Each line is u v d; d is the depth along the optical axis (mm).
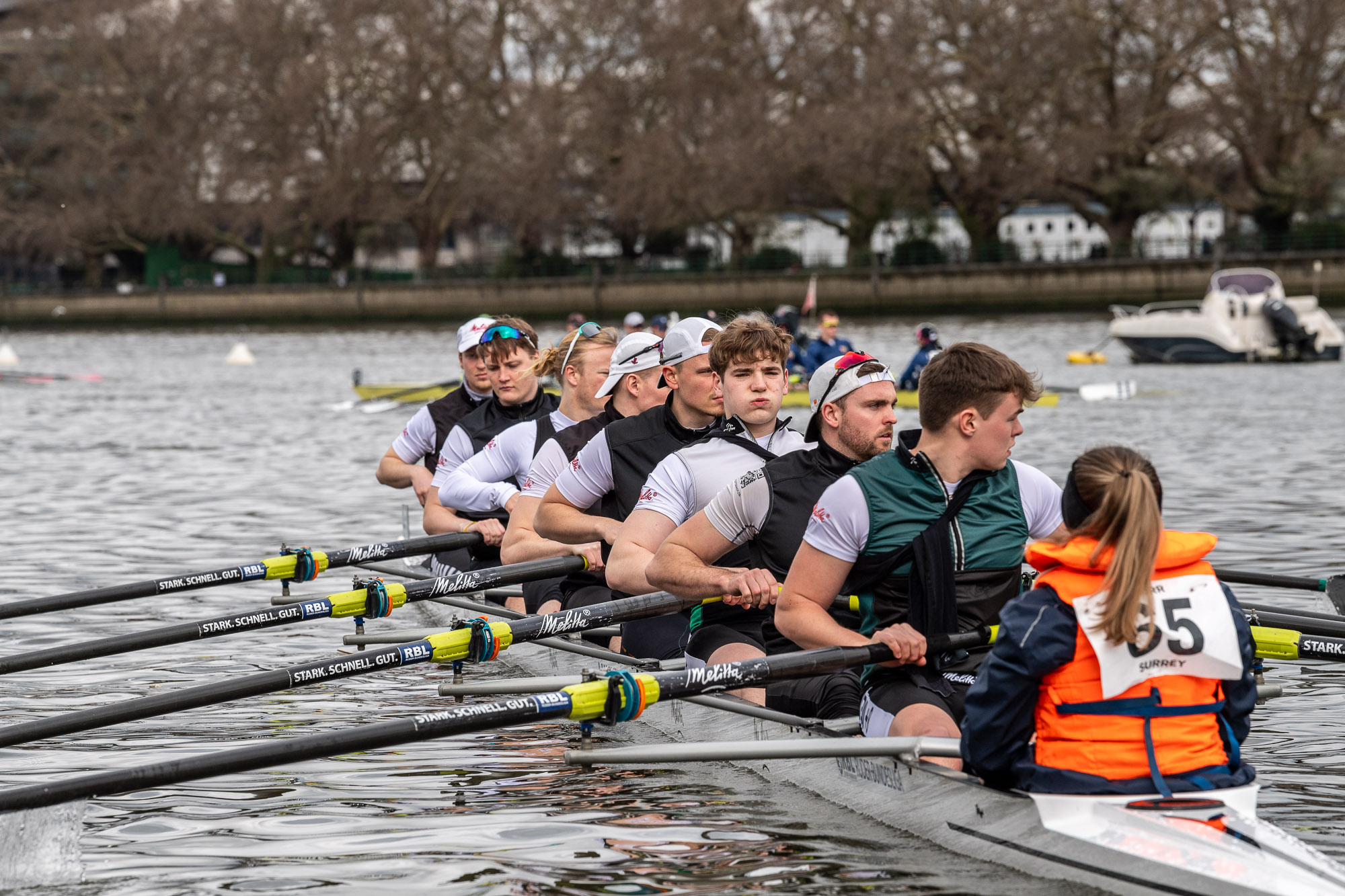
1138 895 10594
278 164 167500
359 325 175250
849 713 14453
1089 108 136625
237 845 13180
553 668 20250
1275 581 20141
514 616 21672
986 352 12938
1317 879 10016
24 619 25250
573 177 160250
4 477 45875
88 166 178000
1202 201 153875
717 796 14438
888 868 12031
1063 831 11094
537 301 167750
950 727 12930
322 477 44500
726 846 12828
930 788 12625
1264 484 38844
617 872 12250
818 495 14844
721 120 144500
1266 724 17031
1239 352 85688
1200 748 10984
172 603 26531
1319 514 33562
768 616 16344
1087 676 10867
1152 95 138375
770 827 13297
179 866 12562
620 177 150750
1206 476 40750
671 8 149000
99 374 97500
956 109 139625
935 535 13055
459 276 178875
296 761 12219
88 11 173750
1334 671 19562
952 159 145875
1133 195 142750
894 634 12906
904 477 13156
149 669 21375
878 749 12531
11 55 186875
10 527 35625
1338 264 137000
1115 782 10930
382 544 21844
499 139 162000
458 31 163875
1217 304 86125
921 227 162750
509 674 20781
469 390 26125
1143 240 149250
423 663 21625
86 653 17734
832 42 141750
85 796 12094
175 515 37219
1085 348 101875
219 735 17641
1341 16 127375
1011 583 13391
